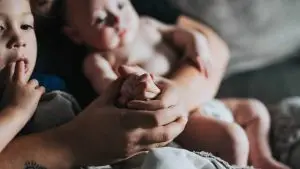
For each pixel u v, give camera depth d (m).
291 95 1.33
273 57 1.44
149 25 1.20
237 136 0.97
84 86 1.08
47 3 1.01
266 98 1.32
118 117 0.73
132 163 0.83
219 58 1.22
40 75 0.96
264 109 1.14
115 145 0.75
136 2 1.32
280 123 1.13
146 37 1.17
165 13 1.33
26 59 0.82
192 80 1.07
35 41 0.86
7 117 0.75
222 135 0.97
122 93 0.76
